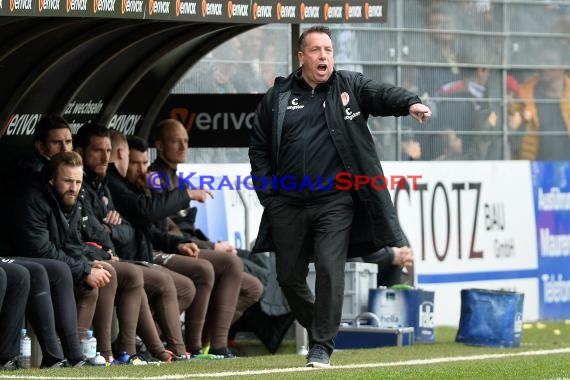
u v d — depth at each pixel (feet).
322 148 76.69
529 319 143.13
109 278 86.99
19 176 85.66
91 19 88.07
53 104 102.22
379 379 70.28
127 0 80.28
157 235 101.40
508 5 142.72
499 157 142.72
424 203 134.00
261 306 108.37
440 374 74.64
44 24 87.15
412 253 121.08
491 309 112.16
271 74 129.49
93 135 93.66
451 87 139.54
